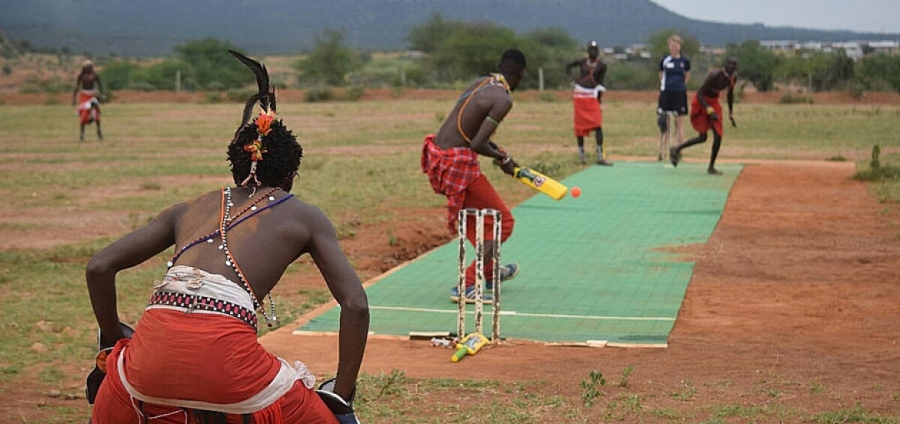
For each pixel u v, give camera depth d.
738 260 12.73
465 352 8.54
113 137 32.72
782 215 16.17
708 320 9.80
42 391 7.72
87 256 13.35
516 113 45.28
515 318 9.85
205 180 21.52
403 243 14.37
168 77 79.75
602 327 9.50
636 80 74.12
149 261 12.86
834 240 14.08
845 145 28.77
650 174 21.06
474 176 10.16
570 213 16.36
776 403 7.16
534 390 7.53
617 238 14.23
